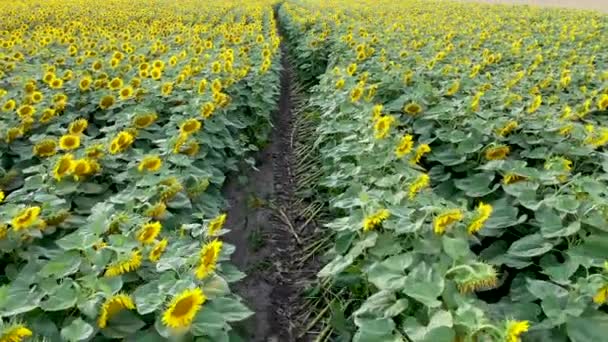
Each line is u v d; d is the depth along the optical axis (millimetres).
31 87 6648
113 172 4641
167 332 2537
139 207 3789
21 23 14250
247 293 4746
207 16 16953
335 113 7012
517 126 5402
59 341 2615
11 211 3449
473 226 3242
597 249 3240
